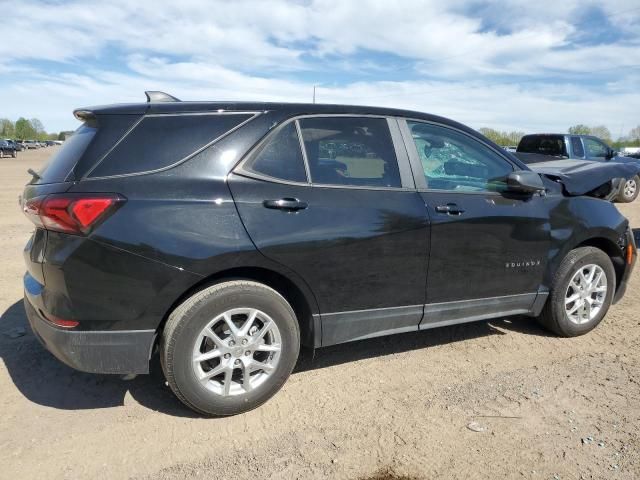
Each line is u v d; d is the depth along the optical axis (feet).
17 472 8.18
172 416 9.86
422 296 11.46
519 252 12.54
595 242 14.51
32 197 9.11
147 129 9.33
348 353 12.83
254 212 9.52
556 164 26.53
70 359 8.85
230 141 9.71
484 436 9.36
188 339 9.13
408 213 10.93
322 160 10.55
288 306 10.06
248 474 8.29
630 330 14.55
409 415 10.02
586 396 10.80
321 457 8.73
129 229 8.68
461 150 12.36
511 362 12.41
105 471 8.28
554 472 8.41
